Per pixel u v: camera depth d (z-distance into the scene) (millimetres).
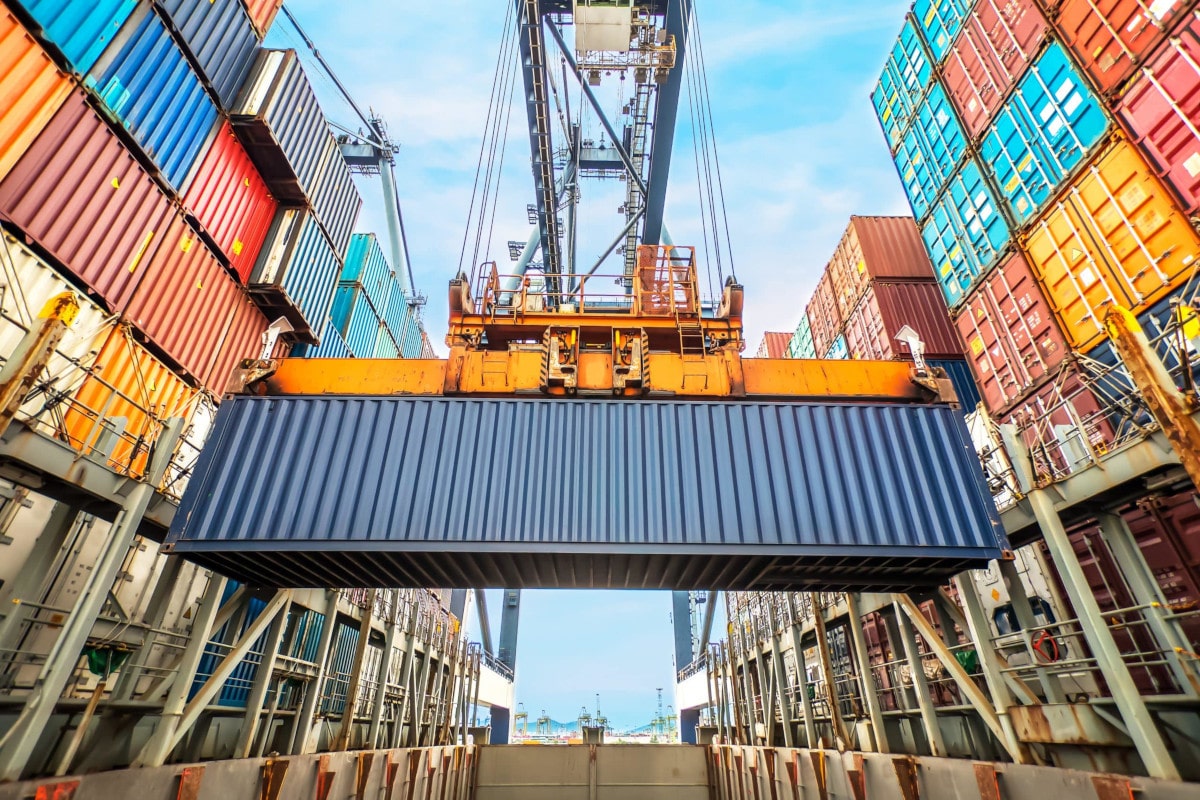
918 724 10555
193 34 11305
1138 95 9242
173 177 10906
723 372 9008
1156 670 7301
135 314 9789
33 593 6164
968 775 7633
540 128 23984
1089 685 7918
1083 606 6434
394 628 14961
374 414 8469
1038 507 7176
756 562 8203
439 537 7574
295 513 7691
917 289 17484
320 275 16266
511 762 20734
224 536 7477
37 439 5781
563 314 10086
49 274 8188
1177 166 8688
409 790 14352
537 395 8781
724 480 8102
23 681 7039
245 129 12953
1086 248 10125
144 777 6668
